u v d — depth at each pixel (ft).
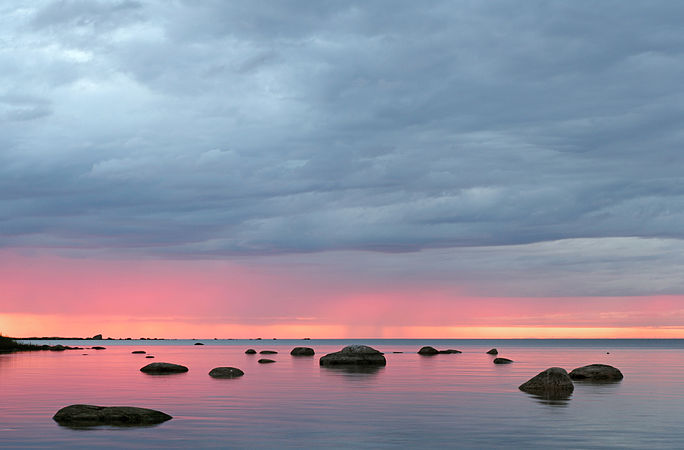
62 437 69.31
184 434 71.61
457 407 96.37
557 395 113.91
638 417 84.64
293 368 204.74
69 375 167.63
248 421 81.61
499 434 71.97
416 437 70.18
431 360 270.05
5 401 103.24
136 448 63.87
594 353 392.68
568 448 63.93
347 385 136.87
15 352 360.07
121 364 226.79
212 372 167.22
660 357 318.45
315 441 67.92
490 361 258.37
